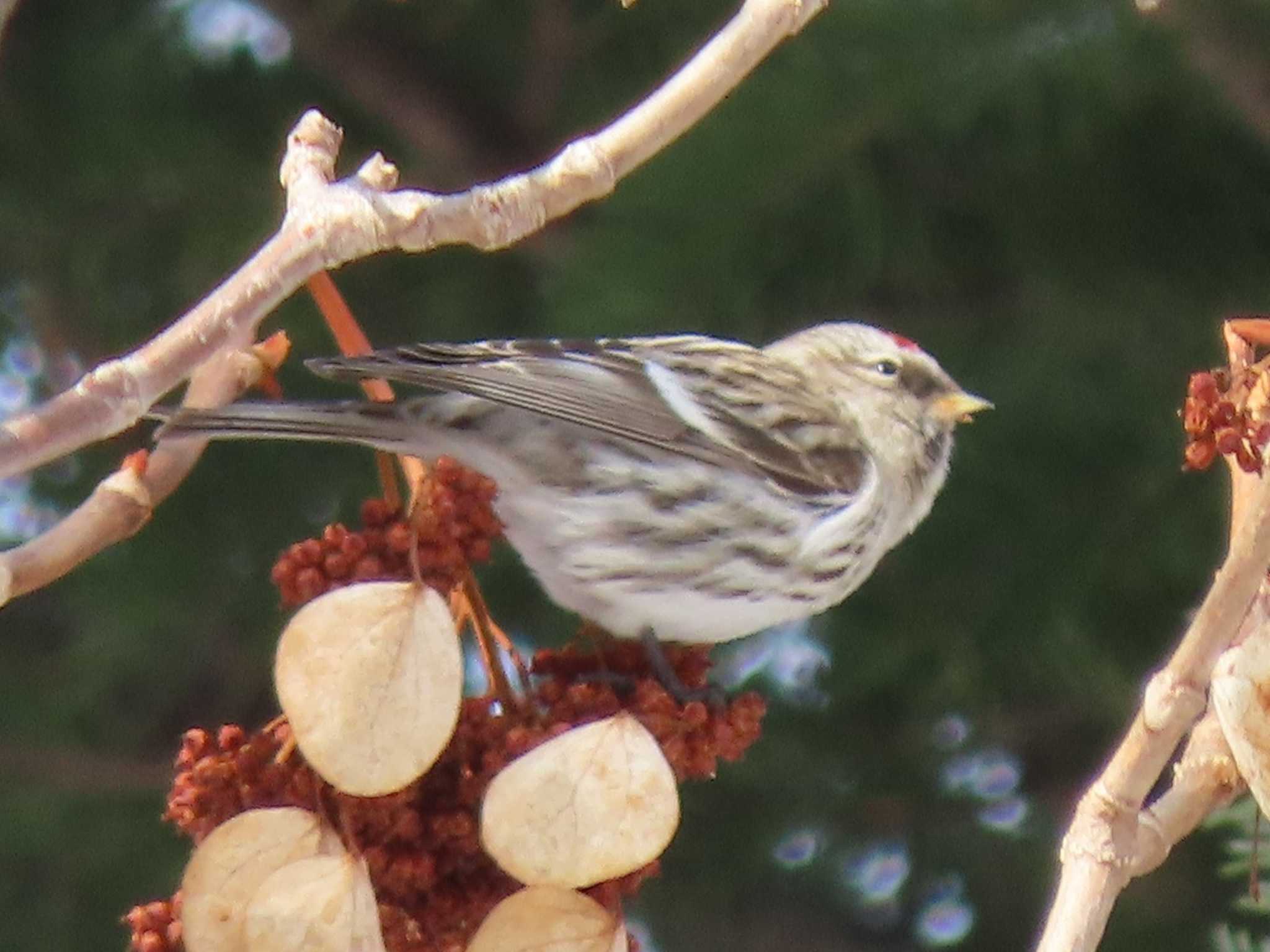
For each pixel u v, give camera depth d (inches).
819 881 193.8
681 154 168.6
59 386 194.9
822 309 172.6
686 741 154.3
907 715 186.2
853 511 159.6
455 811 153.1
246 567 187.5
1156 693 152.9
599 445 158.1
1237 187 175.8
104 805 186.7
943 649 173.6
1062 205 174.9
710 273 169.6
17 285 194.7
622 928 152.8
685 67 153.3
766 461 159.0
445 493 153.1
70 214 194.4
